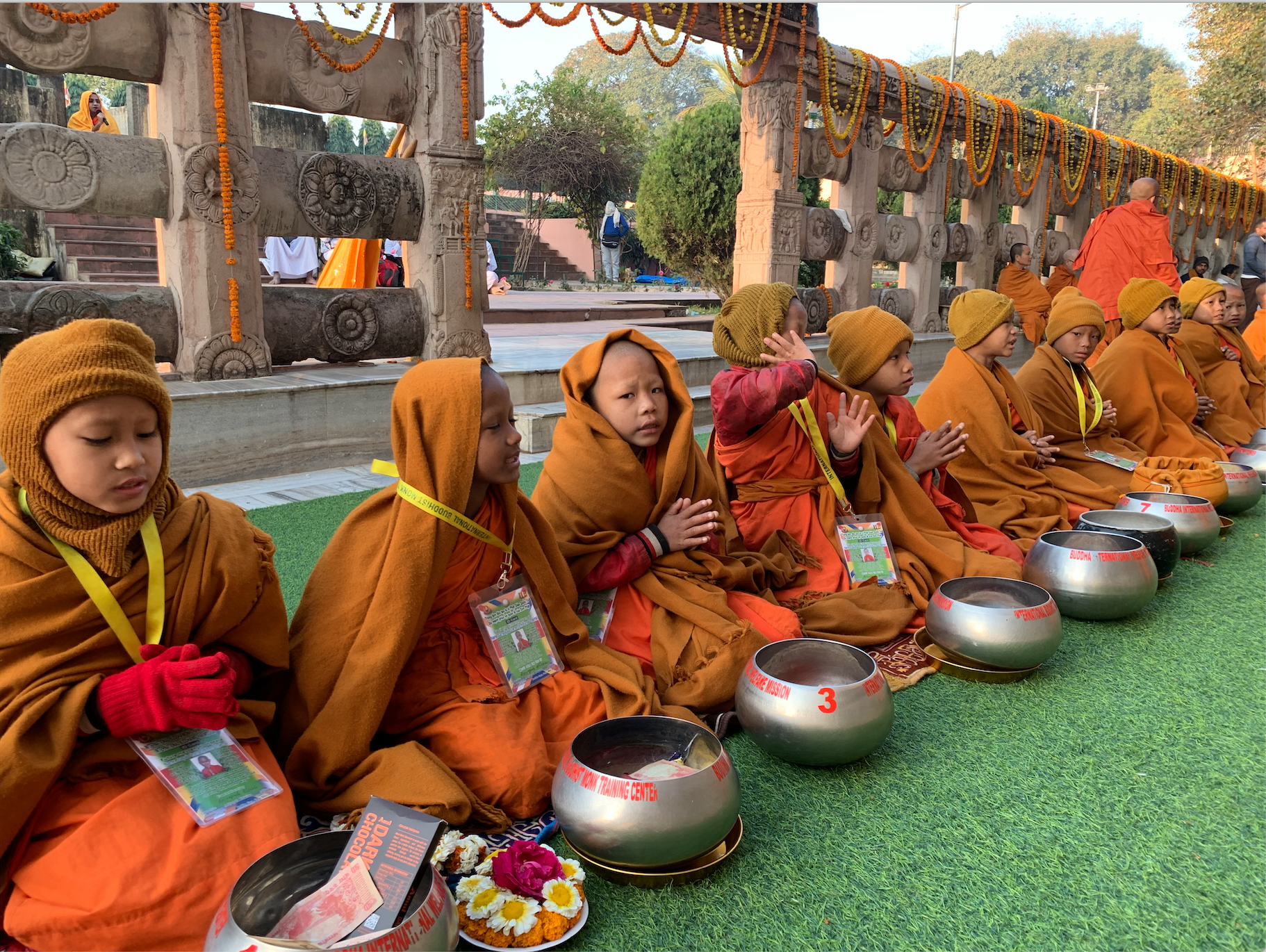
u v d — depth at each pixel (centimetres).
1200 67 2500
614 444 271
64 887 163
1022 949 173
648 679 247
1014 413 457
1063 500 435
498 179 3259
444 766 208
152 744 180
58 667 177
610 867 190
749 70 907
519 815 212
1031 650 279
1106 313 861
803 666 257
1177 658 309
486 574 242
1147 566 333
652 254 1653
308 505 500
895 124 1098
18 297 515
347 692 209
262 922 156
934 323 1182
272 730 227
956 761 242
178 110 542
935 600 297
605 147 2628
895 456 363
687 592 276
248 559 202
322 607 223
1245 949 174
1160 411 543
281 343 628
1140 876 195
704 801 184
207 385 560
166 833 171
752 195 936
